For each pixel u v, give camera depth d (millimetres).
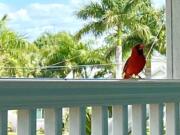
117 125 1514
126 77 2033
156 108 1652
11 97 1127
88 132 1529
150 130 1667
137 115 1585
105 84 1402
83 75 3705
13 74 3580
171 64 2934
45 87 1216
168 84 1651
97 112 1447
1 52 3689
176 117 1728
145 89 1555
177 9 2889
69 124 1380
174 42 2918
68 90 1288
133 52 2027
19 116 1214
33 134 1213
